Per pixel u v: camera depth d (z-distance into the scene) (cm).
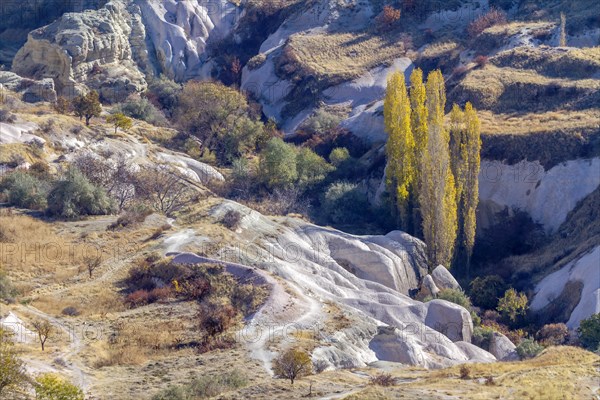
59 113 10950
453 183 8869
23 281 6981
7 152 9325
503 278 8738
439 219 8744
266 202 9888
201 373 5562
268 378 5450
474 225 9069
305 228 8394
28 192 8494
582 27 12044
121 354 5856
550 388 4672
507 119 10281
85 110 10788
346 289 7638
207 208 8300
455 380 5078
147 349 6012
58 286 6988
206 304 6681
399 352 6494
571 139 9538
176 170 10112
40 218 8175
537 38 11994
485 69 11200
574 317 7694
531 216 9375
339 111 12194
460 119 9312
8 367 4900
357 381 5416
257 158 11250
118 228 7919
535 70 11006
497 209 9531
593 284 7819
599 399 4628
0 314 6144
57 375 5431
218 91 11588
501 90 10731
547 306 8094
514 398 4603
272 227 8206
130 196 8856
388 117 9581
